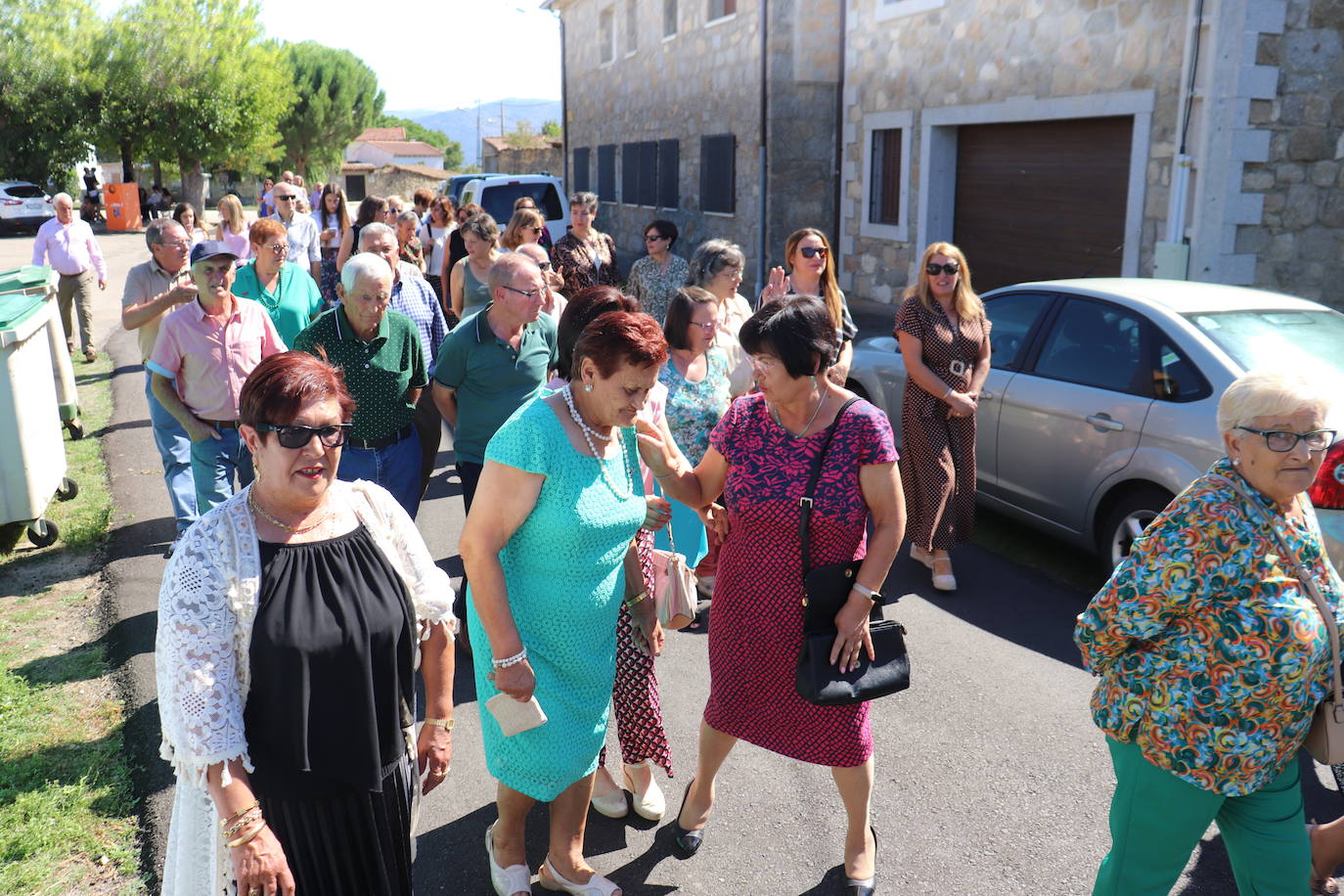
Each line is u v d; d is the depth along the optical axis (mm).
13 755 3662
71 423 7980
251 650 2027
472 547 2576
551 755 2736
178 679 1960
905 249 13555
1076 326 5348
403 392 4324
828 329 2783
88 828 3285
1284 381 2227
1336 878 3037
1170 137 9336
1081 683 4301
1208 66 8719
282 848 2084
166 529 6066
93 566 5488
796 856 3225
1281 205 9016
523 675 2564
